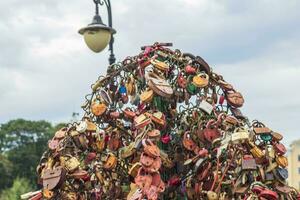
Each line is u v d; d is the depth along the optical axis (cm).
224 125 490
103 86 515
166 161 485
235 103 510
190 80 506
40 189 504
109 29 855
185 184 492
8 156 7594
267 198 441
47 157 492
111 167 495
